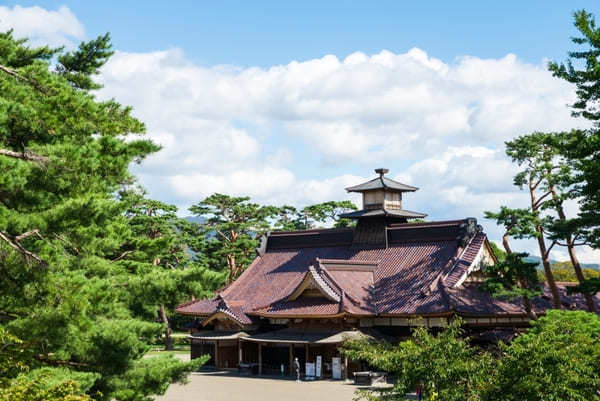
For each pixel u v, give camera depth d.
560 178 49.44
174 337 90.00
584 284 35.75
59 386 15.72
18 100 17.47
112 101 22.84
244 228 95.44
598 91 31.92
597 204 34.34
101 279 21.02
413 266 55.84
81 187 17.05
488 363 18.25
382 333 52.41
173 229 92.81
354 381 48.72
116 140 17.33
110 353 21.38
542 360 17.33
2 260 16.98
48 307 17.55
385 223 60.97
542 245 50.47
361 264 57.03
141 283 22.06
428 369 18.42
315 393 43.12
